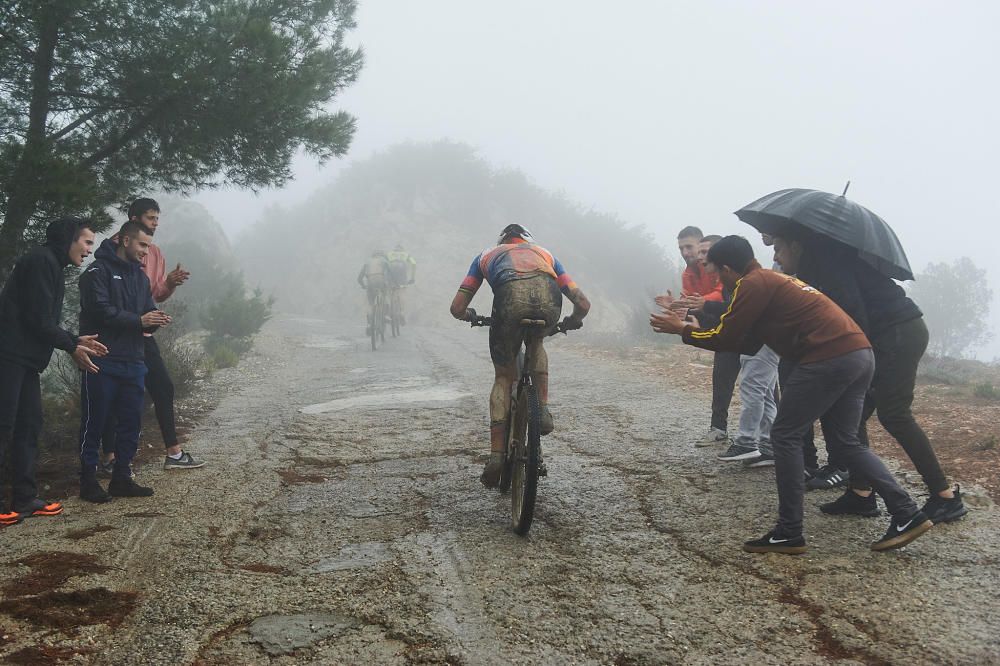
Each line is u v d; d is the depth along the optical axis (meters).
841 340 3.67
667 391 8.73
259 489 5.05
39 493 4.97
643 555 3.73
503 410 4.57
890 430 4.09
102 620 3.10
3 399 4.22
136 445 4.95
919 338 4.05
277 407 8.49
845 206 4.21
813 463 4.96
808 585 3.32
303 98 6.86
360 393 9.44
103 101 6.86
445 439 6.57
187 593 3.32
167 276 5.62
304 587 3.39
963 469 4.92
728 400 6.05
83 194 5.53
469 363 12.12
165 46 6.34
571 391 9.03
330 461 5.88
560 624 3.01
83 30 6.09
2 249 5.49
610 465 5.50
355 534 4.14
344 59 7.84
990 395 7.58
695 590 3.31
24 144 5.58
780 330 3.78
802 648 2.80
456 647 2.83
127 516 4.45
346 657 2.78
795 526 3.67
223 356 12.20
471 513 4.46
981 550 3.62
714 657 2.75
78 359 4.41
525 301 4.32
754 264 3.93
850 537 3.89
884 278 4.21
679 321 4.03
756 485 4.85
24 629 3.00
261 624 3.04
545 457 5.80
